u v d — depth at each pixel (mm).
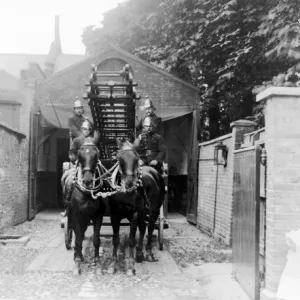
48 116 15539
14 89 15688
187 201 15891
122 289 6570
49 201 19562
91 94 8500
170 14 16031
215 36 14758
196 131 15250
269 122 5750
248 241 6266
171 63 15828
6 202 12469
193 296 6281
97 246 7637
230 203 10406
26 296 6184
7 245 10133
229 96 15414
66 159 19922
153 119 9492
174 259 8711
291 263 5270
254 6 13672
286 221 5531
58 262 8227
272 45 11844
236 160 7227
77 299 6090
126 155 7234
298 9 10992
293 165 5582
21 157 14359
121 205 7523
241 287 6695
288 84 10570
